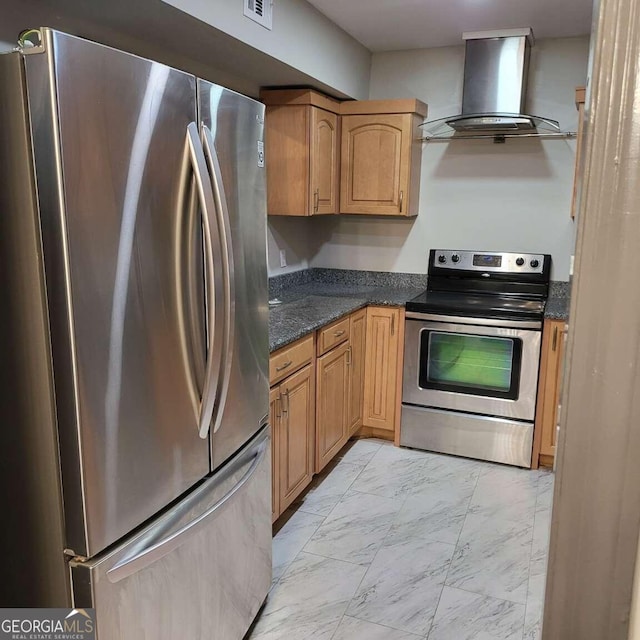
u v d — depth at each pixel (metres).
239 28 2.26
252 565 2.04
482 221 3.77
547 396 3.20
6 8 1.79
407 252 3.99
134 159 1.32
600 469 0.56
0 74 1.15
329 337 3.02
